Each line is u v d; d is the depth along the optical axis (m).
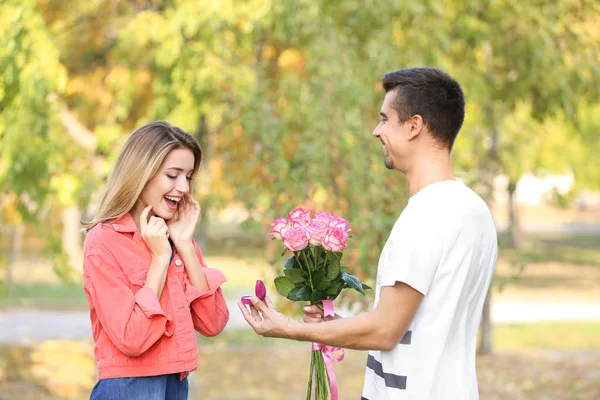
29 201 8.59
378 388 3.05
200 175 8.50
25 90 7.02
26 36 7.05
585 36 9.16
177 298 3.35
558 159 18.20
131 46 8.46
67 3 9.36
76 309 17.06
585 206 68.44
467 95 8.65
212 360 12.32
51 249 8.68
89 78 10.15
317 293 3.32
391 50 7.39
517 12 8.40
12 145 7.29
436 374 2.93
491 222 3.09
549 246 36.97
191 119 7.94
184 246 3.45
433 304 2.94
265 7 7.34
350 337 2.95
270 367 11.84
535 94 9.53
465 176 7.71
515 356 12.40
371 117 7.49
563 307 18.58
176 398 3.38
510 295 20.75
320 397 3.40
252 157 7.59
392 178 7.18
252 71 8.05
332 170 7.12
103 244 3.26
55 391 9.89
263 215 7.12
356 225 6.82
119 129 8.04
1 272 22.59
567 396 9.62
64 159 8.14
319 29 7.52
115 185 3.35
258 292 3.17
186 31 7.45
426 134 3.04
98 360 3.28
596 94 9.10
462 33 8.40
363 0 7.72
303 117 7.44
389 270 2.94
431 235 2.91
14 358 11.80
